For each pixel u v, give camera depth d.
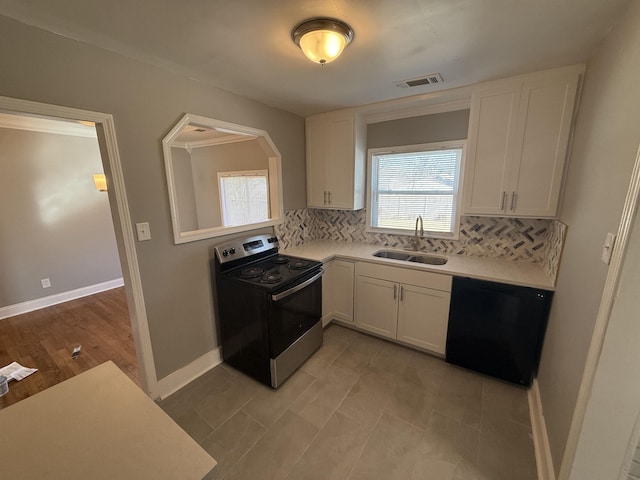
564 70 1.86
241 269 2.38
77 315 3.40
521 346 2.04
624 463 1.03
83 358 2.56
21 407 0.83
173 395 2.06
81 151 3.85
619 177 1.06
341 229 3.45
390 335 2.65
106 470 0.65
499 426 1.77
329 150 3.03
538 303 1.94
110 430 0.76
